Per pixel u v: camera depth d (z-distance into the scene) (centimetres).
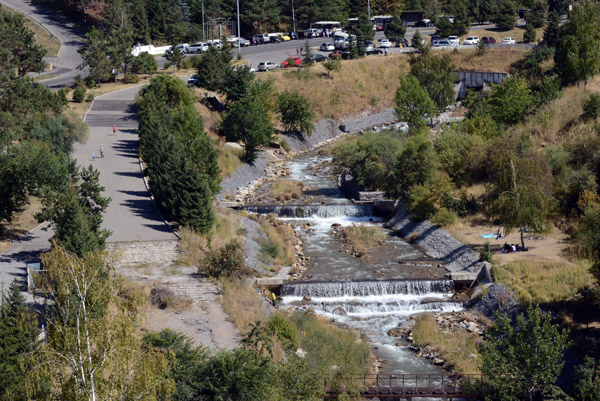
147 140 8556
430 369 4888
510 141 8056
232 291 5581
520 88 10169
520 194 6538
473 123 9400
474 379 4450
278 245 7006
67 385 2672
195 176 6650
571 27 10869
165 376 3241
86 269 2916
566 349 4778
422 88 11731
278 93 11988
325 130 12619
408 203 8050
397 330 5556
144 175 8319
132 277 5694
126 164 8688
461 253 6694
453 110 13475
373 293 6131
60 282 2820
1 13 13325
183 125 8562
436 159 8219
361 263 6794
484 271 6138
